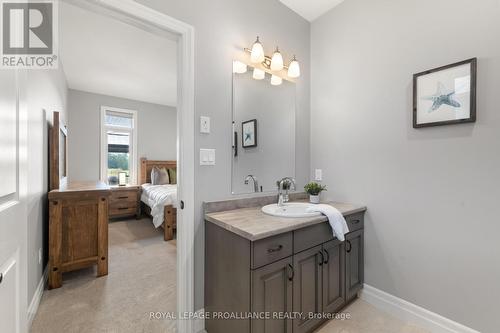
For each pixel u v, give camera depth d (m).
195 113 1.55
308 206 1.83
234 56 1.77
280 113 2.10
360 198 1.96
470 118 1.39
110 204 4.56
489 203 1.35
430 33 1.57
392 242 1.77
